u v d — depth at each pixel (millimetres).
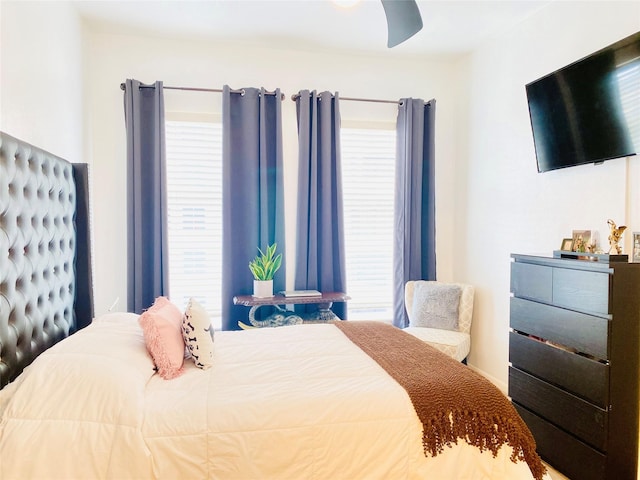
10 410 1335
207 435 1372
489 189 3328
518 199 2996
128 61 3229
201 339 1837
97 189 3197
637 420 1953
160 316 1807
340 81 3617
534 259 2363
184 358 1912
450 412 1542
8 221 1546
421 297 3426
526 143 2916
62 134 2553
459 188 3762
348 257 3779
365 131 3725
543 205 2760
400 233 3646
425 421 1503
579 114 2338
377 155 3777
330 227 3492
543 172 2721
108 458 1306
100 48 3172
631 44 2012
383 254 3842
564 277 2135
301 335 2371
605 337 1902
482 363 3406
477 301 3477
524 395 2406
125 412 1361
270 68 3477
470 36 3246
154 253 3174
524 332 2434
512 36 3053
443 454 1485
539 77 2803
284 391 1563
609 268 1888
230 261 3303
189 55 3328
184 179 3395
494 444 1517
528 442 1544
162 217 3158
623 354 1915
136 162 3104
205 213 3447
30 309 1713
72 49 2734
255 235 3367
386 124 3727
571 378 2080
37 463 1274
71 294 2201
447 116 3850
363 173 3760
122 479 1294
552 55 2693
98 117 3182
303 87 3545
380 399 1541
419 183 3637
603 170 2309
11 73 1880
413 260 3662
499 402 1608
